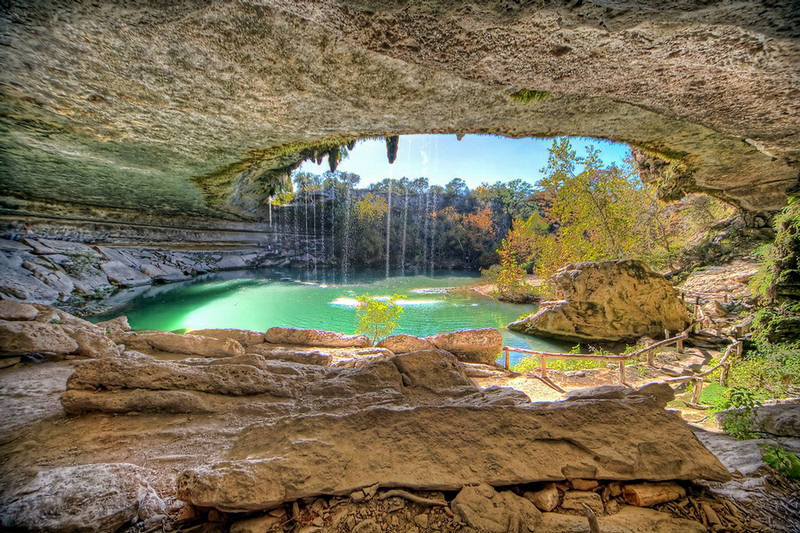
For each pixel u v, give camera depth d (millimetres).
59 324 5988
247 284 24219
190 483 1781
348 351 6527
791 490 1934
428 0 1717
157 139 7863
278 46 3994
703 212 18344
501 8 1752
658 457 1983
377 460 2033
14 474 2459
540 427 2211
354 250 39531
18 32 3680
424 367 3770
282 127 6934
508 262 21109
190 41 3850
